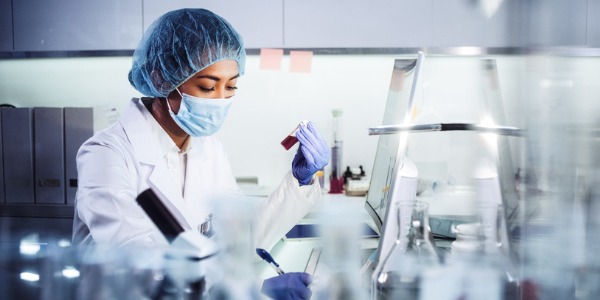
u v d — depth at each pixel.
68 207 2.46
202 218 1.60
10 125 2.45
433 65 2.93
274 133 3.00
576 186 1.16
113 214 1.29
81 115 2.43
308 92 2.97
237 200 1.55
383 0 2.62
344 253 1.12
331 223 1.37
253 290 0.91
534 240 0.99
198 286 0.86
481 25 2.59
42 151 2.45
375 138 2.97
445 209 1.31
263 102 2.98
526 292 0.83
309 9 2.63
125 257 1.00
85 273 0.93
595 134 1.26
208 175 1.75
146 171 1.54
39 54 2.72
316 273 0.99
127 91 2.99
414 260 0.89
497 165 1.06
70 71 2.99
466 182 1.36
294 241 1.46
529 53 1.36
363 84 2.95
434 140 1.72
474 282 0.85
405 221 0.92
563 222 1.07
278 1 2.63
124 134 1.55
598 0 2.44
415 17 2.62
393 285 0.85
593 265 0.89
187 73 1.59
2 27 2.72
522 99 1.29
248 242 1.01
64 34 2.70
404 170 1.00
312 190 1.54
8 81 3.03
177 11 1.64
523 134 1.16
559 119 1.26
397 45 2.63
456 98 2.93
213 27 1.59
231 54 1.63
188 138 1.75
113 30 2.69
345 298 0.88
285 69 2.95
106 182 1.36
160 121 1.70
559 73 1.32
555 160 1.19
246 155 3.01
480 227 0.95
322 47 2.65
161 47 1.58
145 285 0.87
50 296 0.84
